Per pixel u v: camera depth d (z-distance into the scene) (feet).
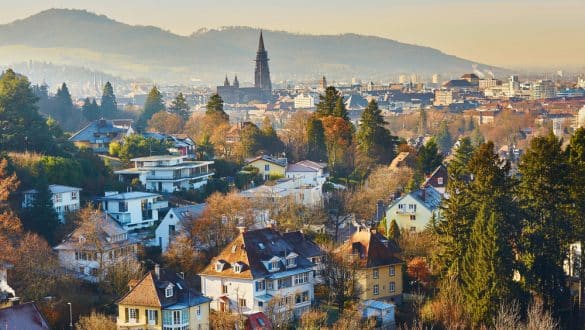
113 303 556.10
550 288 593.01
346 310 552.41
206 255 646.74
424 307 577.84
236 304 561.84
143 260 643.45
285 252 586.86
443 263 603.26
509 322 507.30
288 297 572.10
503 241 571.69
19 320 461.37
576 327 578.25
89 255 613.11
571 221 603.26
